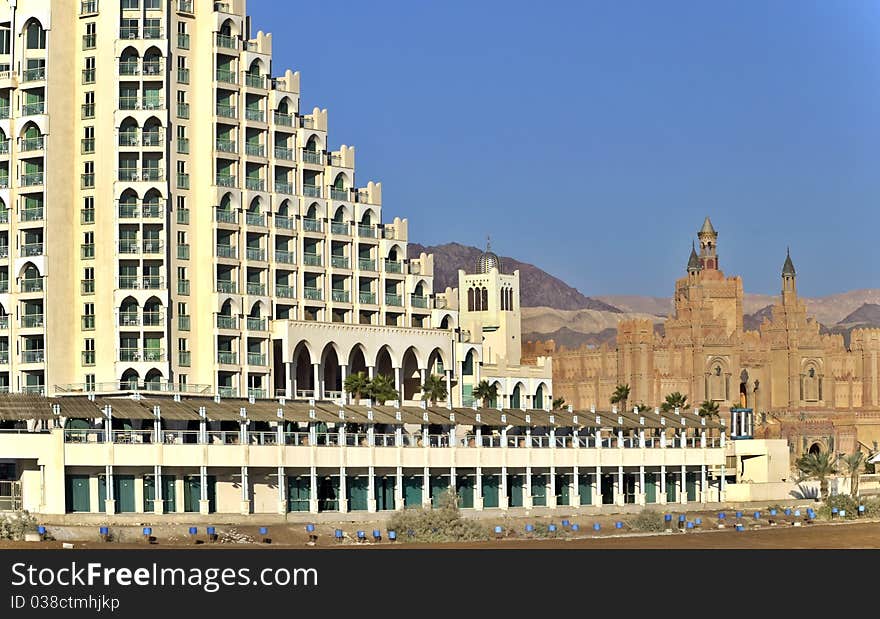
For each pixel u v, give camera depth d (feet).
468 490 643.04
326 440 607.78
